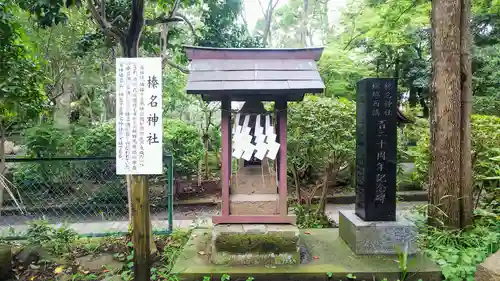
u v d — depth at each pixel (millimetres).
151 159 3197
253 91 3621
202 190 8836
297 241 3822
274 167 4441
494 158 4773
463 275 3521
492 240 4141
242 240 3822
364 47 11938
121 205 7254
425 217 5078
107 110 11266
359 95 4480
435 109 4770
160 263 4137
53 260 4168
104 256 4273
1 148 4480
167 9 5695
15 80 3805
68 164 7277
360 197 4418
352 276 3596
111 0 4871
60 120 8211
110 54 9742
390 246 4070
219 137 10211
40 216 6789
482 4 8680
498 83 10273
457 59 4613
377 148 4219
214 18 5793
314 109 5324
